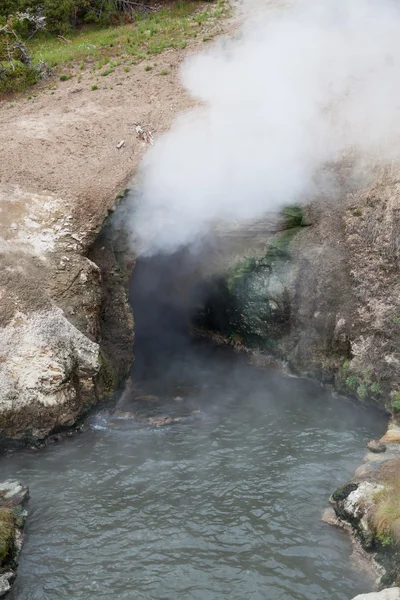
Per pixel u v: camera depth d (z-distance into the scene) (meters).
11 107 18.64
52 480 11.67
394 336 13.01
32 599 8.95
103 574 9.37
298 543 9.82
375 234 13.87
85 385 13.39
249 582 9.09
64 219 14.24
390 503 9.60
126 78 19.11
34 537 10.19
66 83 19.69
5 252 13.65
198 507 10.78
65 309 13.43
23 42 21.84
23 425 12.71
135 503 10.95
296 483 11.28
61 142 16.20
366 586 8.92
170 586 9.08
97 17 24.30
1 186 14.73
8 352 12.80
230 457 12.20
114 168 15.32
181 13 23.12
